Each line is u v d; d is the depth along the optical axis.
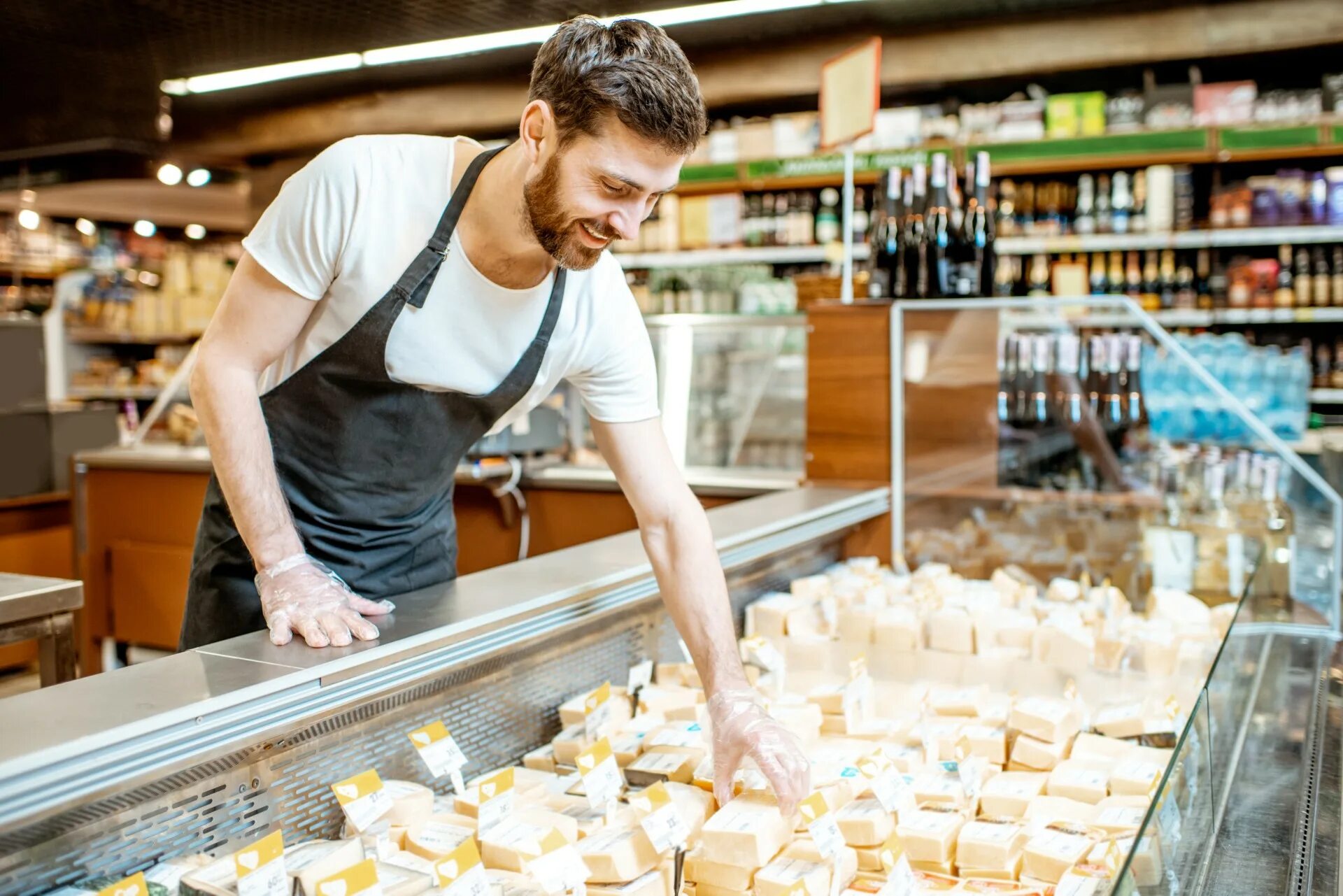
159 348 8.74
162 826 1.00
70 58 6.30
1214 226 5.05
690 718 1.59
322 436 1.53
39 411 4.59
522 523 3.32
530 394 1.58
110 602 4.02
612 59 1.13
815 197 5.87
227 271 8.56
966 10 5.79
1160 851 1.01
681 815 1.22
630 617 1.74
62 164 7.06
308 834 1.17
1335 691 1.86
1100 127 5.20
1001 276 5.33
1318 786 1.47
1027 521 2.46
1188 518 2.32
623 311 1.55
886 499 2.56
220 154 7.91
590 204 1.18
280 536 1.33
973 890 1.21
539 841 1.13
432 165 1.38
